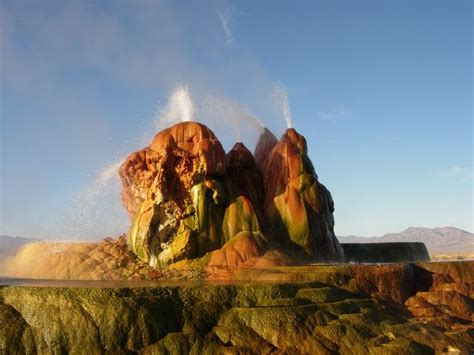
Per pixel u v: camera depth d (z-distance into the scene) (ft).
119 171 80.94
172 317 50.21
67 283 62.08
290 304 53.01
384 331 52.75
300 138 85.71
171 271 69.67
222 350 47.96
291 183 80.53
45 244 77.25
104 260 72.64
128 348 47.93
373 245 97.66
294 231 77.97
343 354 48.85
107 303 48.62
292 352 48.03
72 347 47.85
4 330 48.70
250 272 64.75
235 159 82.99
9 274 77.77
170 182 75.51
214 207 75.41
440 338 53.62
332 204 85.87
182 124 79.10
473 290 67.46
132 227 76.38
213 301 52.13
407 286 65.51
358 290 61.46
